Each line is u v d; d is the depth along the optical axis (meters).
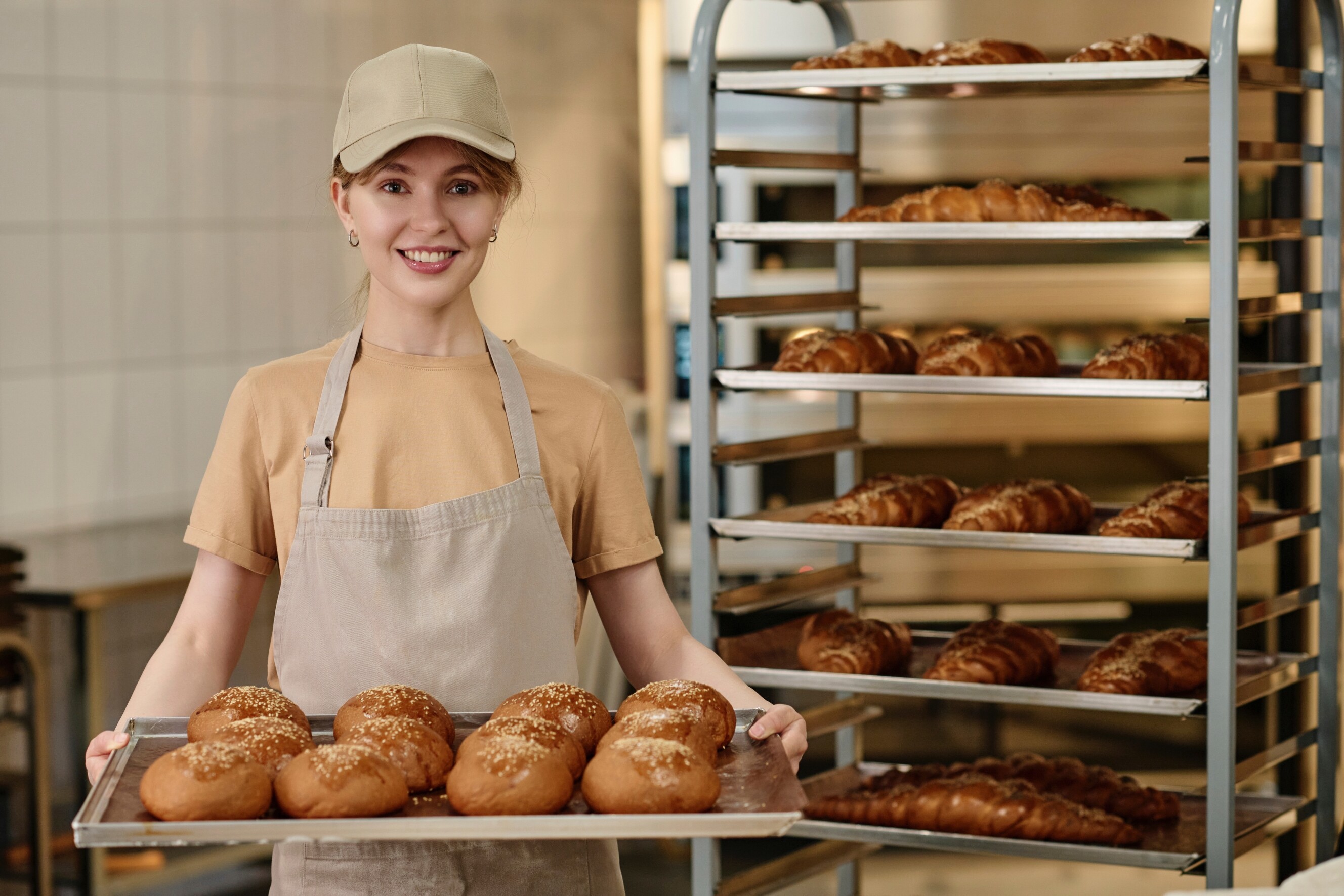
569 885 1.53
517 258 4.67
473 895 1.48
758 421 3.85
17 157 3.39
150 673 1.53
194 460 3.88
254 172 3.99
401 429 1.57
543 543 1.57
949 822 2.19
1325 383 2.26
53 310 3.49
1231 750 2.00
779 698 3.87
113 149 3.61
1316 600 2.29
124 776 1.33
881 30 3.72
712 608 2.31
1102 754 3.82
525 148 4.70
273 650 1.59
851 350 2.35
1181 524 2.13
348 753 1.26
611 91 5.10
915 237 2.17
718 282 3.79
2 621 2.99
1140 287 3.71
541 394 1.63
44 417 3.49
